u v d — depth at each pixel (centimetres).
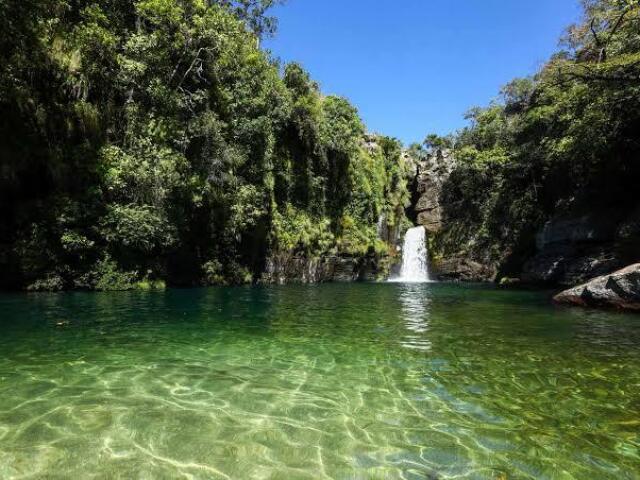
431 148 5044
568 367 737
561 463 413
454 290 2453
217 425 483
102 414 505
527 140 3089
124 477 372
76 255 1861
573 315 1335
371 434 469
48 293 1720
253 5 2862
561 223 2464
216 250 2553
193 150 2441
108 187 1903
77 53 2020
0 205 1736
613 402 573
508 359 786
